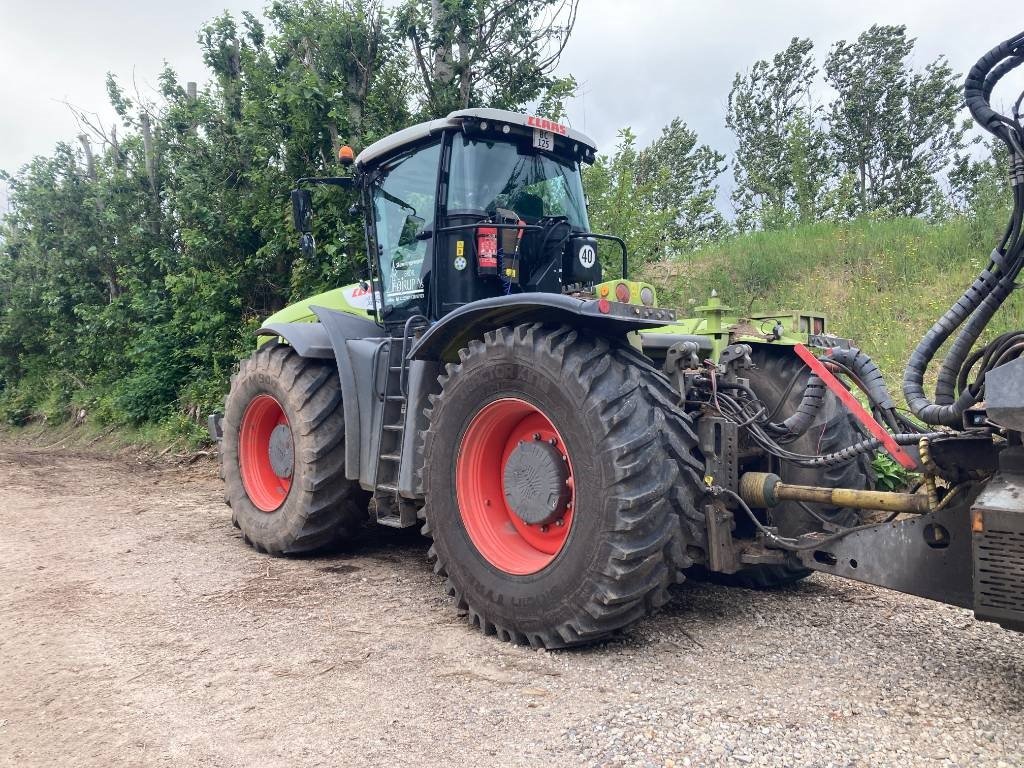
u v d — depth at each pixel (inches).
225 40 446.0
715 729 93.0
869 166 987.3
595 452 116.7
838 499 121.9
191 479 358.9
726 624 135.3
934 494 109.6
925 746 88.4
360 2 360.5
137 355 526.3
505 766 86.3
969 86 106.6
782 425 141.1
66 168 636.1
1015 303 285.0
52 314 656.4
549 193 180.2
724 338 166.7
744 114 1051.9
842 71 1013.2
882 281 367.2
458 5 329.4
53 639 131.2
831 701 101.3
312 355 186.4
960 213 432.8
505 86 348.2
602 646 124.3
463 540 136.9
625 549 113.3
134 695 108.3
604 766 85.2
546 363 124.8
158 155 542.6
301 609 147.7
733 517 133.2
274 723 98.7
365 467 174.6
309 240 199.0
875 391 132.5
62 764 89.5
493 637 130.9
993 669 113.3
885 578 113.5
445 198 169.9
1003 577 92.5
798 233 449.7
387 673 114.7
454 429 140.4
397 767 86.9
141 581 169.0
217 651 124.9
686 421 124.9
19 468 396.5
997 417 93.0
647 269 452.1
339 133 367.2
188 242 428.8
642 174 754.2
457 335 148.9
